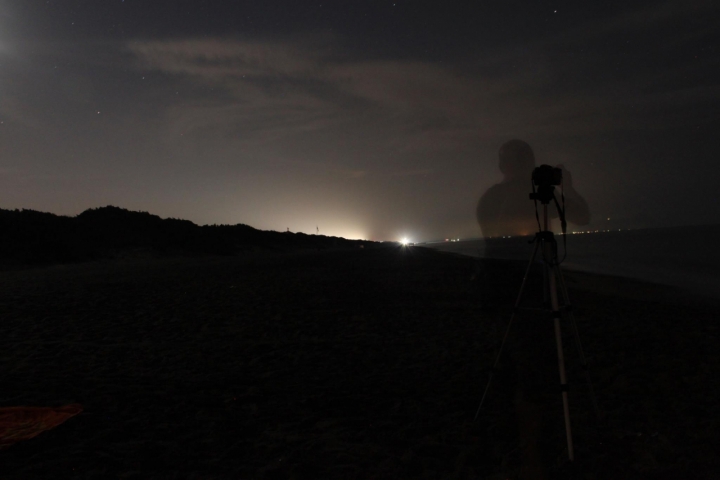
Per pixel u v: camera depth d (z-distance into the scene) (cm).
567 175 279
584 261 2712
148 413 359
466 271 1792
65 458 277
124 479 256
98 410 360
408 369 499
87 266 2152
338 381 455
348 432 329
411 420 353
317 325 739
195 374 472
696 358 542
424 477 264
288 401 396
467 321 770
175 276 1576
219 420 347
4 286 1216
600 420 335
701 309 932
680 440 312
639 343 621
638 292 1257
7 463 268
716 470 269
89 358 523
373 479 261
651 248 4300
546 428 330
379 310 883
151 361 519
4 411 342
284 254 4078
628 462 277
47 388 409
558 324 258
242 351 572
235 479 259
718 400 395
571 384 446
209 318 787
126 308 878
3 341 596
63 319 757
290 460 283
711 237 7338
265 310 871
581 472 263
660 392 419
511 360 275
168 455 288
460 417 356
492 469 271
